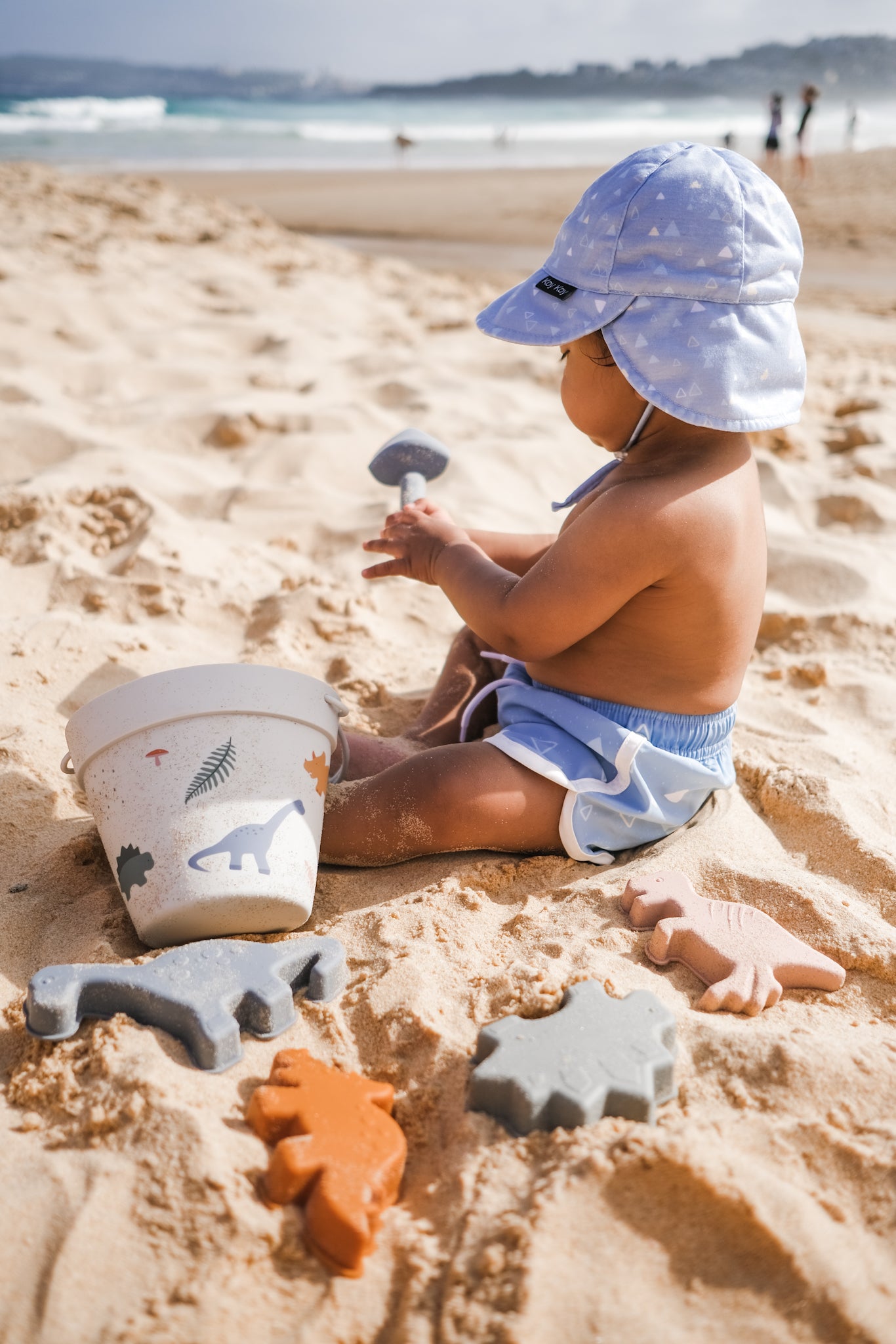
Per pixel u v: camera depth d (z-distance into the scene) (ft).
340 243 37.52
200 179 61.36
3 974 5.26
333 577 9.83
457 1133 4.36
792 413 5.53
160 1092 4.37
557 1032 4.64
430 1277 3.76
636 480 5.62
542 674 6.36
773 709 8.03
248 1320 3.64
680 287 5.30
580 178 67.10
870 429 13.96
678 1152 4.00
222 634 8.84
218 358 16.25
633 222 5.33
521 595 5.83
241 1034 4.88
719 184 5.30
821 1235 3.83
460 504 11.35
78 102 143.84
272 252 26.04
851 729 7.84
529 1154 4.22
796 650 9.05
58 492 10.49
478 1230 3.88
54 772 6.77
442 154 95.30
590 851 6.10
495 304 5.99
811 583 10.05
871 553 10.56
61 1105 4.44
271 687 5.55
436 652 8.85
